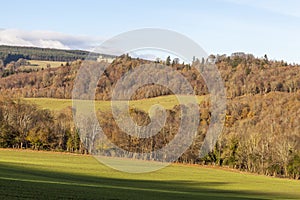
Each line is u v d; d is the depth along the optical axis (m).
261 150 91.12
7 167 60.38
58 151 95.50
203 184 63.97
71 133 94.38
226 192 56.06
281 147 89.31
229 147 90.12
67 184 44.84
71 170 65.62
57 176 55.31
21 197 31.75
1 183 38.44
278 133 92.38
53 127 98.38
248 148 91.44
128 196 39.34
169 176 69.56
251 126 94.50
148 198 39.41
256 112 97.12
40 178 49.22
